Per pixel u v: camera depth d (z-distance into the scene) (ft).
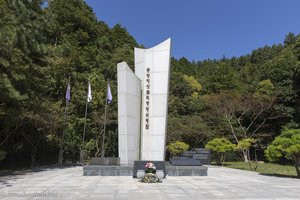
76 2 141.38
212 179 47.47
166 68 53.98
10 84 51.31
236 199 29.55
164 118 53.01
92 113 109.50
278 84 116.88
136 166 47.57
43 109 69.21
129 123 51.78
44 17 69.56
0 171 59.93
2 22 55.16
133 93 53.06
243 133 111.45
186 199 29.32
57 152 96.68
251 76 163.12
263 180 47.01
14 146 65.46
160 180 43.04
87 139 108.88
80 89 109.91
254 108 110.93
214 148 87.25
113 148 110.42
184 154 90.02
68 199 28.58
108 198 29.27
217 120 118.52
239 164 96.53
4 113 53.16
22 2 63.16
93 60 125.29
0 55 50.67
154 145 52.80
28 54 62.44
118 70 52.75
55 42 113.60
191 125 117.50
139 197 30.01
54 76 94.84
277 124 114.52
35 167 74.64
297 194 32.86
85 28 135.44
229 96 115.14
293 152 49.93
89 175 50.75
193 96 146.20
